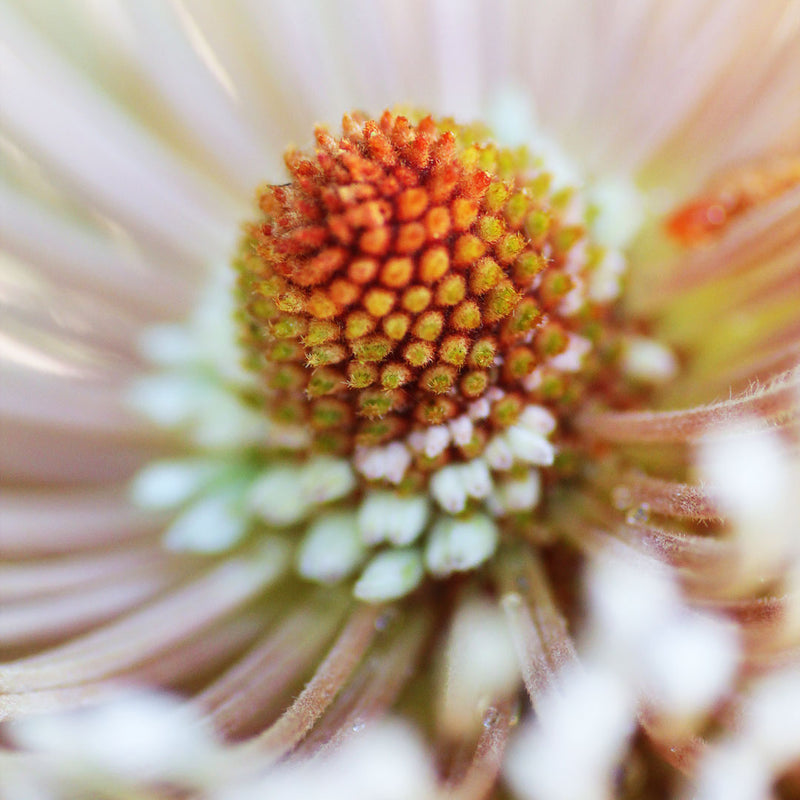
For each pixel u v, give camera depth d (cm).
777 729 8
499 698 9
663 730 8
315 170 8
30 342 10
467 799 8
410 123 9
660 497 9
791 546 8
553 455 9
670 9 10
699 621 8
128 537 9
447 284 8
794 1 9
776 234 9
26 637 9
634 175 10
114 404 10
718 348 9
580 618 9
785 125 9
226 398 9
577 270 9
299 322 9
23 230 9
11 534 9
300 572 9
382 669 9
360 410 9
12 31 9
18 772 8
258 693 9
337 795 8
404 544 9
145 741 8
